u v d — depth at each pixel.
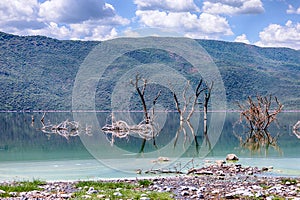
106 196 13.97
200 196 14.33
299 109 118.31
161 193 14.82
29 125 79.06
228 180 18.88
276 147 37.44
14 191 15.27
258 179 19.20
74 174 21.84
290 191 15.41
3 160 28.77
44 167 24.81
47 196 14.14
